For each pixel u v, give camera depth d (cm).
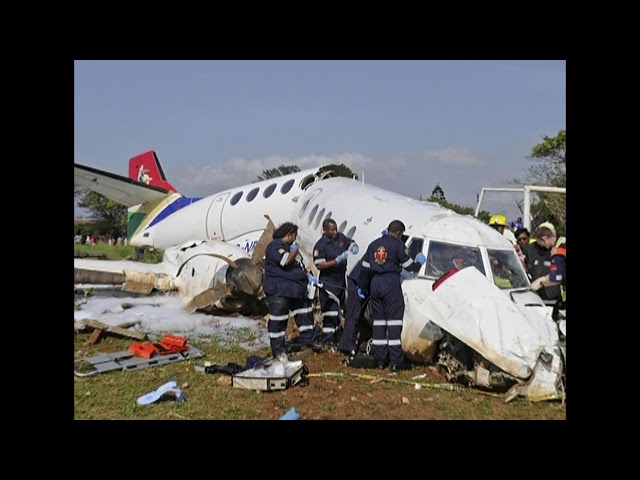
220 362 645
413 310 592
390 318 604
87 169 1529
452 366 560
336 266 735
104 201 5803
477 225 664
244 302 949
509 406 491
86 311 927
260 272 913
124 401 493
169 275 1093
